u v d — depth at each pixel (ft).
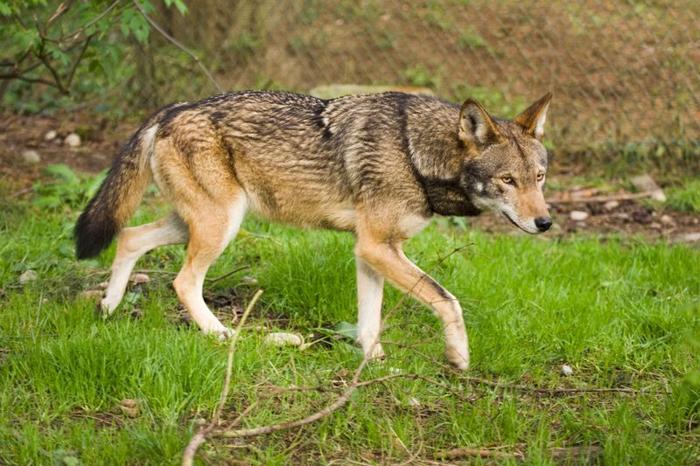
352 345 30.73
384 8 62.54
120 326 29.22
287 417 25.36
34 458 22.52
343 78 60.80
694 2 54.65
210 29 62.03
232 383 26.58
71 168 50.93
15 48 55.77
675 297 35.12
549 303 33.71
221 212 30.45
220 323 30.94
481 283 34.96
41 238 38.17
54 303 31.55
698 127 52.65
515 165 29.32
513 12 59.06
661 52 54.60
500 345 30.71
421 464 23.85
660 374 30.09
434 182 29.96
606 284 36.45
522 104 56.24
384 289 34.22
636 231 45.70
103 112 59.36
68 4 41.19
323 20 63.00
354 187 30.01
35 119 58.85
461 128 29.53
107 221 31.17
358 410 25.63
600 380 29.81
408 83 59.47
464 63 59.31
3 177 47.37
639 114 53.83
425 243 39.06
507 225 45.44
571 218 47.55
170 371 26.23
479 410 25.90
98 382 25.82
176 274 35.76
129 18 39.65
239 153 30.48
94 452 22.72
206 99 31.07
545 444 24.94
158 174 30.68
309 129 30.40
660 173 52.16
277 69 61.67
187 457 21.26
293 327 32.68
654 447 24.16
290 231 40.42
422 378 26.68
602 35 56.24
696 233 45.03
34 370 26.21
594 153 53.47
